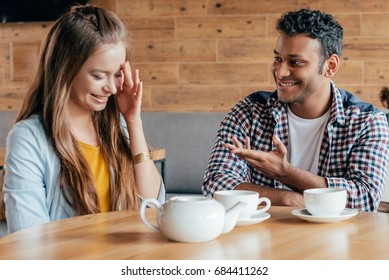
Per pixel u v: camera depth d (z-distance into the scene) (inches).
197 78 175.6
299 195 77.4
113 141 76.9
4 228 111.9
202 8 174.2
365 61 166.7
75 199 71.4
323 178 77.7
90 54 70.4
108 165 76.0
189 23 175.2
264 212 63.2
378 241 51.6
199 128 165.3
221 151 88.2
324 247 49.6
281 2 169.5
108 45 71.1
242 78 173.0
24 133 71.4
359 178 80.8
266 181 86.7
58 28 72.9
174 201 51.6
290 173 76.6
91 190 71.8
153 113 168.7
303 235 53.8
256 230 56.0
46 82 73.1
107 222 60.2
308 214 60.8
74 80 71.8
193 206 50.8
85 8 73.7
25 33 183.6
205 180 86.5
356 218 61.2
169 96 177.3
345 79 168.1
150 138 168.1
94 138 76.9
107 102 77.4
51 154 71.7
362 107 85.5
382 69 165.6
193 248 49.6
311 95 83.8
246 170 88.3
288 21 82.5
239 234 54.3
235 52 173.0
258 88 172.4
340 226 57.6
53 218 71.7
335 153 84.7
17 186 69.6
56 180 71.8
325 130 85.1
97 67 70.8
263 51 171.3
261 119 89.0
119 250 49.2
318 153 85.6
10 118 175.3
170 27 176.4
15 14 181.6
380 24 165.2
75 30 71.2
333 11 167.2
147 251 48.8
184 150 166.1
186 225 50.4
